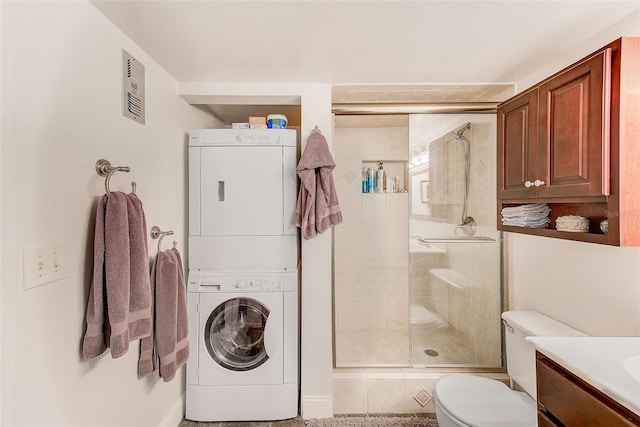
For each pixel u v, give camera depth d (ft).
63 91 3.44
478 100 7.58
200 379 6.28
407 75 6.21
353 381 6.72
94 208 3.92
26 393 3.03
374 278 9.56
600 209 4.19
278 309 6.34
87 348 3.62
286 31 4.55
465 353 7.53
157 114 5.53
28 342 3.05
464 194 7.57
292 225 6.44
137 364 4.90
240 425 6.26
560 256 5.45
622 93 3.40
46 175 3.23
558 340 3.55
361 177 9.51
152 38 4.69
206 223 6.40
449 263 7.63
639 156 3.42
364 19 4.27
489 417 4.50
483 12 4.14
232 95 6.50
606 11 4.15
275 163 6.43
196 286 6.34
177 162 6.33
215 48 5.03
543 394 3.47
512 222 5.34
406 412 6.69
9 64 2.84
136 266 4.09
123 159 4.53
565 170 4.09
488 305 7.40
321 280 6.52
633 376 2.77
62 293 3.45
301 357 6.66
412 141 7.46
